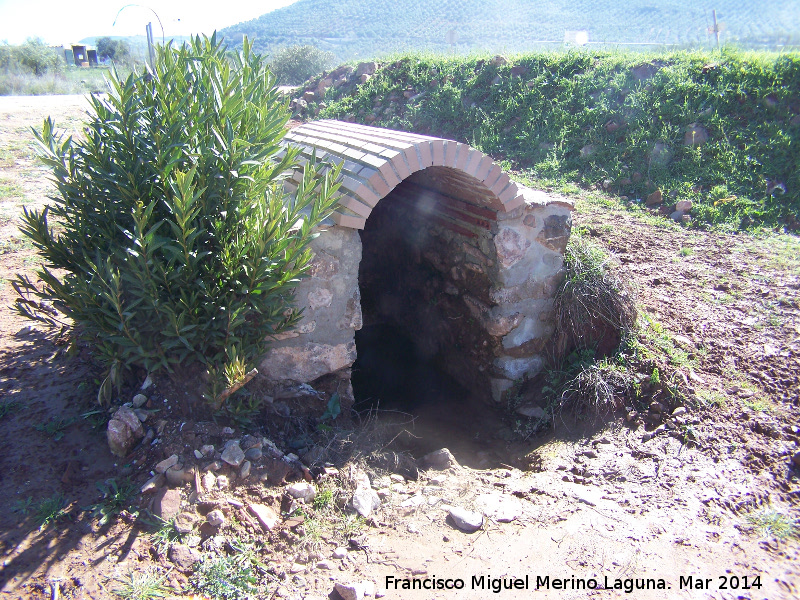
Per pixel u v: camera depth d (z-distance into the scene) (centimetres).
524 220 544
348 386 520
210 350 441
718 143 960
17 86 2053
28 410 448
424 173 606
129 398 452
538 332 583
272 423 467
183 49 439
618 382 520
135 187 400
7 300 618
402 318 780
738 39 1423
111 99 416
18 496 370
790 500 405
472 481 448
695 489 416
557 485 431
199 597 318
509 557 357
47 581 317
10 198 882
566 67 1189
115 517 360
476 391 628
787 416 476
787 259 739
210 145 415
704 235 823
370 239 834
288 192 548
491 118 1182
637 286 638
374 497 405
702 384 514
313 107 1455
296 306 458
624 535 374
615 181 970
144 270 385
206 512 367
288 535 363
